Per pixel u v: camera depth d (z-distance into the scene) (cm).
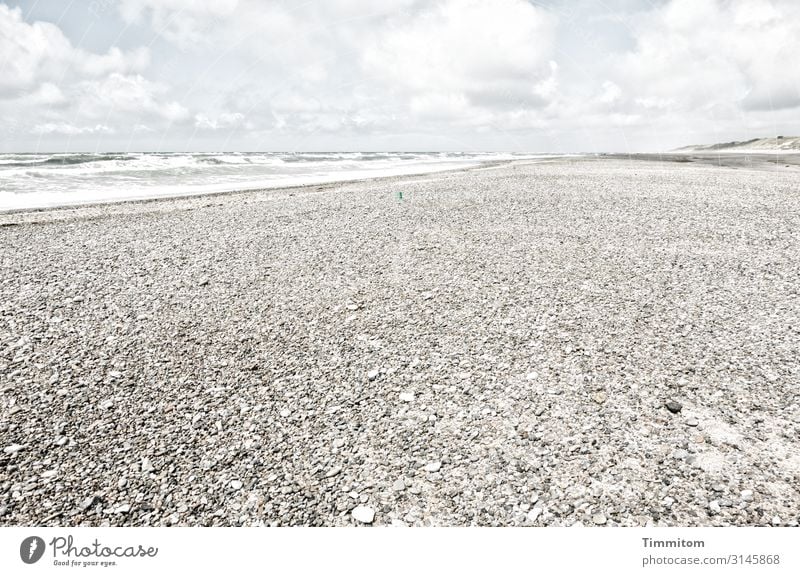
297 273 1009
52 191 2327
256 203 1903
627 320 764
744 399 552
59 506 416
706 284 909
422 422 529
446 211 1655
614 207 1667
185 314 801
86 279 961
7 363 634
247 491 436
